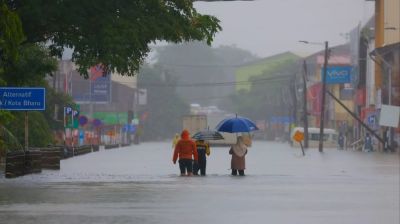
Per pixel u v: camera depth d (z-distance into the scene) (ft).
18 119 369.91
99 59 235.40
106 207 147.54
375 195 177.99
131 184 208.13
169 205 152.46
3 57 236.84
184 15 243.60
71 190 185.98
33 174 257.55
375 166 332.19
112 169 298.56
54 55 246.47
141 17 233.96
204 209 145.79
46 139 408.87
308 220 130.82
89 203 154.71
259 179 233.35
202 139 260.21
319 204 156.66
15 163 238.48
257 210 144.97
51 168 294.25
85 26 231.91
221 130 267.80
